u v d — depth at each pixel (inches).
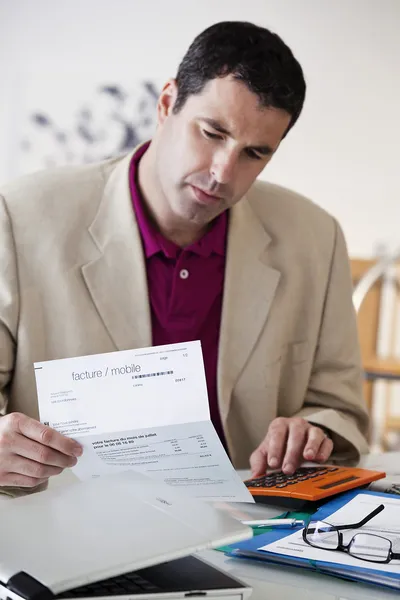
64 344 50.9
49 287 51.0
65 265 51.3
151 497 28.7
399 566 27.5
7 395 52.2
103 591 22.9
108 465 35.4
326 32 156.3
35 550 24.1
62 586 22.0
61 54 150.7
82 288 51.4
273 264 56.4
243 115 43.1
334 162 158.4
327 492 36.6
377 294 92.7
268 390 55.1
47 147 151.0
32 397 50.6
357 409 57.7
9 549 24.3
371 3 156.4
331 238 60.1
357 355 60.1
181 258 52.7
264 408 55.2
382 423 142.4
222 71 43.2
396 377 96.2
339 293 59.6
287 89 43.3
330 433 51.4
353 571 27.2
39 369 33.6
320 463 46.7
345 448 51.6
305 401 58.8
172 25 151.4
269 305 55.0
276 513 36.6
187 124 44.9
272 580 27.8
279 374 56.0
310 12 155.6
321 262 58.8
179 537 25.1
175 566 25.8
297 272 57.0
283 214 58.1
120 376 32.5
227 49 43.2
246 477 45.5
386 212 159.0
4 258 50.4
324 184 158.6
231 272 54.1
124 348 51.5
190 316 53.5
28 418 35.0
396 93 157.8
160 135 48.7
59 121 151.0
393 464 49.5
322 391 58.1
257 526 32.7
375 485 40.8
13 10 149.9
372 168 158.6
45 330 51.1
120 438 33.3
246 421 55.6
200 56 44.2
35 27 150.3
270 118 43.7
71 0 150.2
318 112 157.4
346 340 59.4
